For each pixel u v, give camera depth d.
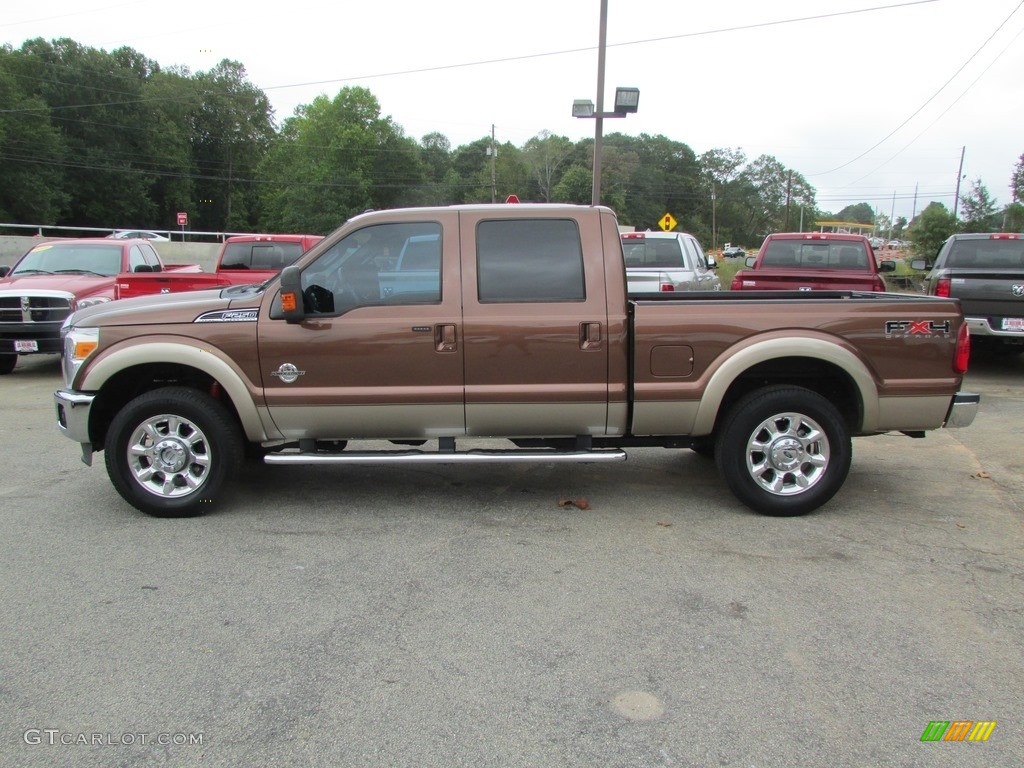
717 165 113.69
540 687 2.98
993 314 9.33
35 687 2.97
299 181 69.25
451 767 2.52
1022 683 3.01
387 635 3.38
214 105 76.56
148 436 4.82
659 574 4.02
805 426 4.81
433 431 4.83
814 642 3.32
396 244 4.73
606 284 4.71
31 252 11.56
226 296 4.91
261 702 2.88
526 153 93.88
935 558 4.24
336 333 4.67
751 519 4.87
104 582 3.91
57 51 64.19
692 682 3.01
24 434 7.09
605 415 4.79
